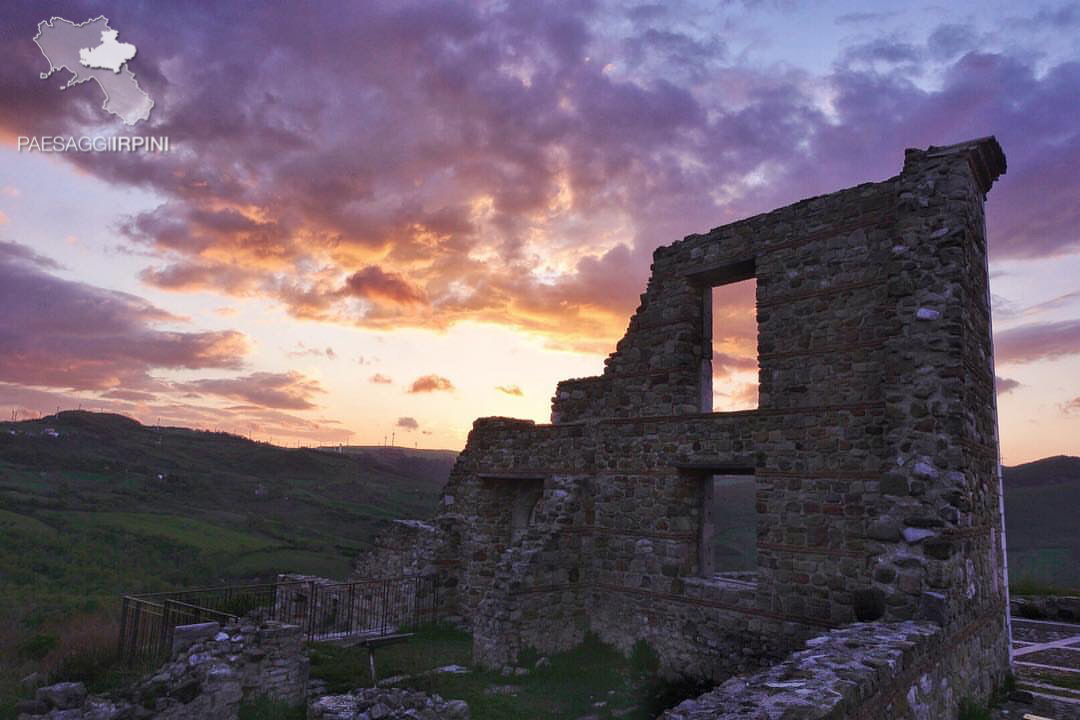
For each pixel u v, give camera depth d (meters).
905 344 11.29
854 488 12.30
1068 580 42.44
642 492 15.91
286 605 19.92
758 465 13.72
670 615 14.89
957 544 10.55
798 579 12.83
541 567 15.75
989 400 13.05
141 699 10.80
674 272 16.11
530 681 13.84
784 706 6.00
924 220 11.53
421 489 99.19
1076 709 11.25
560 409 18.52
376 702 11.26
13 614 23.08
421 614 19.03
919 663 8.71
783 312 13.84
